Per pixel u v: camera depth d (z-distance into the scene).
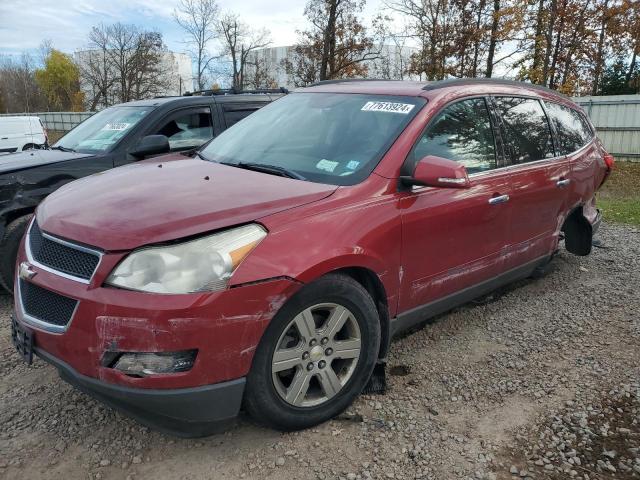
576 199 4.99
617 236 7.49
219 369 2.43
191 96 6.57
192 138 6.30
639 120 18.75
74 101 62.75
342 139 3.46
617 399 3.25
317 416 2.86
